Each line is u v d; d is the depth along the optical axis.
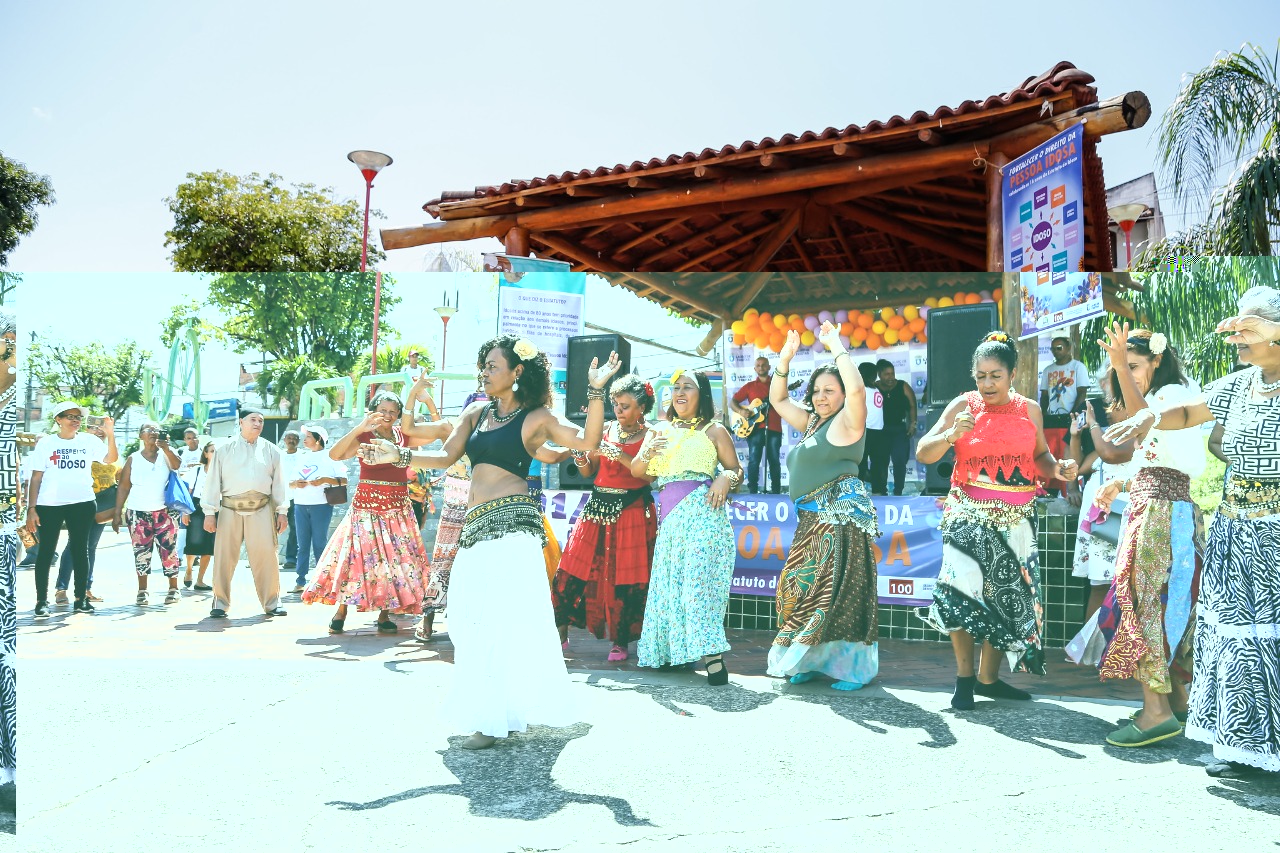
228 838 2.54
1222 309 5.54
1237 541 3.13
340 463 7.59
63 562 7.00
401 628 6.14
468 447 3.63
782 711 3.97
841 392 4.53
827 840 2.56
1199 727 3.21
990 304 5.88
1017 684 4.54
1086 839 2.58
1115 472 5.24
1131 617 3.51
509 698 3.41
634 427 5.05
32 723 3.64
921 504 5.83
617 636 5.12
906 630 5.85
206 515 6.54
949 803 2.86
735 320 6.74
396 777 3.06
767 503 6.22
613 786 2.99
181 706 3.91
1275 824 2.70
